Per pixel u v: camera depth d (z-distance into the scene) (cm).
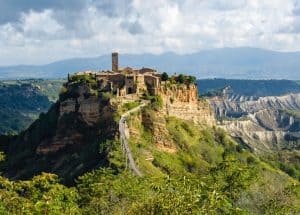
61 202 10894
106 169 16162
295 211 9756
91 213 11656
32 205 9494
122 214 9869
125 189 11981
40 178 12550
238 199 9550
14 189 12038
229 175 9806
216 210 7606
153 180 10406
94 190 12356
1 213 9306
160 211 7081
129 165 19362
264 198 9931
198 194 6956
